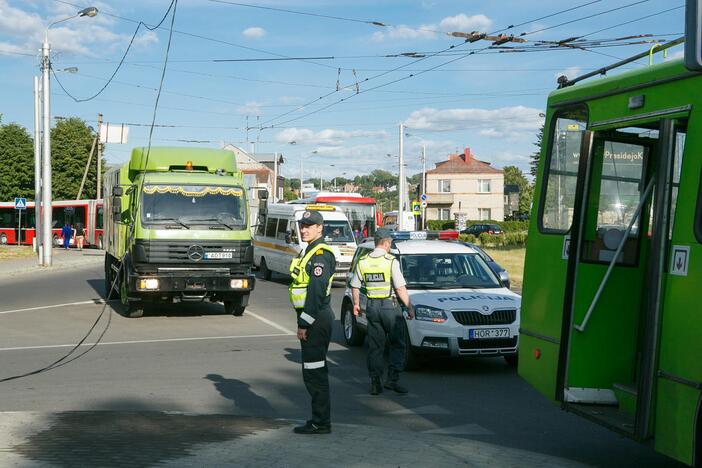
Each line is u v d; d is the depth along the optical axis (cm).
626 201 625
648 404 520
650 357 518
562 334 618
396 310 930
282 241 2677
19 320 1648
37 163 3600
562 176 664
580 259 616
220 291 1606
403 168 4712
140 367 1094
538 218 693
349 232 2633
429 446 653
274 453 618
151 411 802
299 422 745
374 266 920
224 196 1633
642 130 612
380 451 630
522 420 790
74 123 8050
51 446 634
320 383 688
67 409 824
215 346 1291
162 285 1565
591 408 609
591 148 609
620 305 625
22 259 3906
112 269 1989
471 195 9669
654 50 586
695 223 496
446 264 1175
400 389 927
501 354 1041
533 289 692
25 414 772
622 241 609
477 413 821
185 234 1584
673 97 532
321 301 678
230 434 682
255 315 1738
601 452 667
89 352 1231
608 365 623
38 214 3547
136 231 1566
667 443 507
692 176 505
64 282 2673
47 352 1234
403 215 4697
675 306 507
